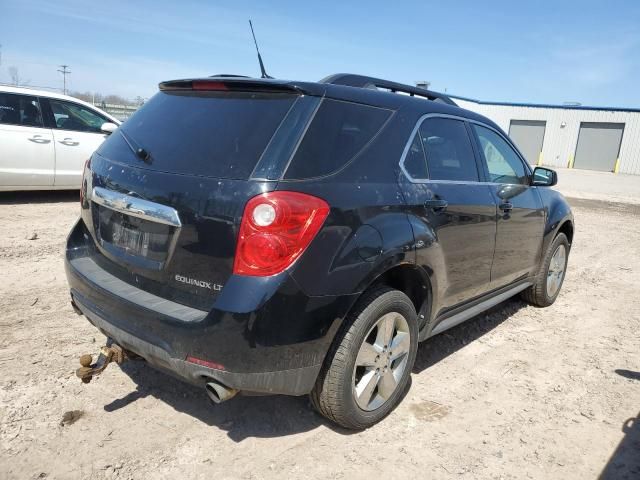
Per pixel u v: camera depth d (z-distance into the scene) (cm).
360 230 262
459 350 416
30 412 290
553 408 336
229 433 286
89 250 313
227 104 276
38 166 832
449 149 358
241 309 229
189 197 247
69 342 373
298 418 304
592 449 295
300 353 245
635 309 551
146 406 305
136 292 267
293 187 240
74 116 878
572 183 2403
